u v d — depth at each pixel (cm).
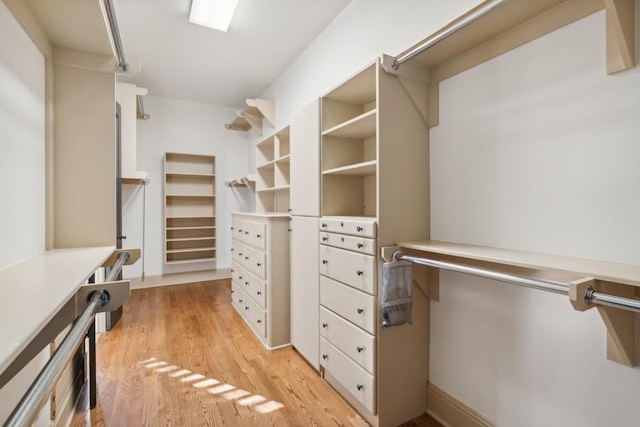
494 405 145
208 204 493
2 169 101
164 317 319
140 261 448
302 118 229
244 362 228
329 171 200
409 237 167
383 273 153
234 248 348
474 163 153
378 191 157
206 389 193
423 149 173
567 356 120
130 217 442
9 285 84
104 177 156
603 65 109
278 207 357
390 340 161
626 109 104
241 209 516
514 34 134
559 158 121
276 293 250
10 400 106
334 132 201
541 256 119
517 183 135
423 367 174
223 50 318
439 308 171
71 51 147
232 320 311
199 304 361
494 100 144
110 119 157
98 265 113
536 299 129
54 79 147
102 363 224
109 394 187
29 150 123
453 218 163
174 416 168
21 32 115
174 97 459
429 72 172
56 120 148
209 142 493
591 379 113
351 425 163
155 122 456
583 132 114
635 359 103
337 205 212
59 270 102
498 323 143
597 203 111
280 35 290
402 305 158
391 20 202
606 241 109
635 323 102
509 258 114
